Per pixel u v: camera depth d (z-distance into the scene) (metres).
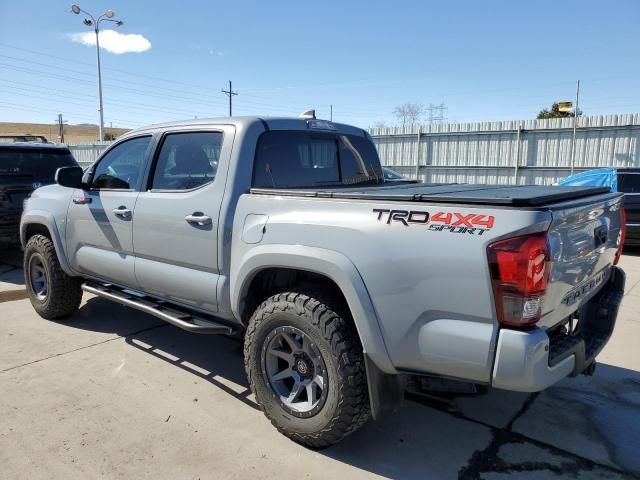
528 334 2.18
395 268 2.45
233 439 3.04
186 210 3.43
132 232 3.86
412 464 2.83
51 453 2.87
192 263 3.45
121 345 4.51
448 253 2.30
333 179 3.98
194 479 2.67
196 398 3.55
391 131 20.17
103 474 2.69
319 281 2.95
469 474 2.75
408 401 3.57
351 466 2.80
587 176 10.66
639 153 15.15
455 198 2.34
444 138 18.92
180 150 3.64
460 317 2.31
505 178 17.78
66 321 5.14
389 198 2.54
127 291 4.30
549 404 3.53
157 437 3.04
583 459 2.90
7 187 7.16
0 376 3.85
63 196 4.66
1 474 2.68
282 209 2.95
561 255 2.38
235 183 3.22
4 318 5.24
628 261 8.98
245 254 3.07
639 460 2.89
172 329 4.94
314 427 2.80
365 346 2.56
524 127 17.11
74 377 3.85
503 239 2.17
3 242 7.35
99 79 30.12
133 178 4.00
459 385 2.51
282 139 3.54
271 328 2.95
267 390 3.02
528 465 2.84
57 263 4.85
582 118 15.94
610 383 3.86
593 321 3.11
